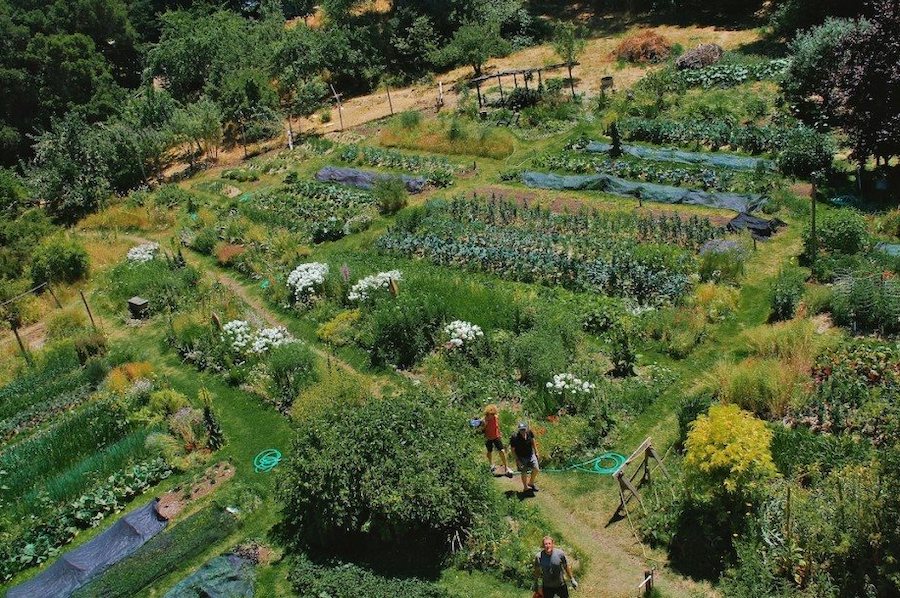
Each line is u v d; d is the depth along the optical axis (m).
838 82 28.19
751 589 13.42
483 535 15.38
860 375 18.42
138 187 42.81
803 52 32.56
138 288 29.95
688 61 40.00
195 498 18.88
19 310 31.16
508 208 29.81
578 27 51.00
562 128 36.94
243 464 19.83
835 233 23.84
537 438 18.02
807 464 15.81
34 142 51.75
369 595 14.56
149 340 27.22
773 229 26.14
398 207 32.59
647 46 43.31
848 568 13.48
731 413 15.02
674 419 18.70
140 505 19.06
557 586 13.95
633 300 23.33
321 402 19.81
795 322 20.42
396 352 22.67
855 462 15.36
